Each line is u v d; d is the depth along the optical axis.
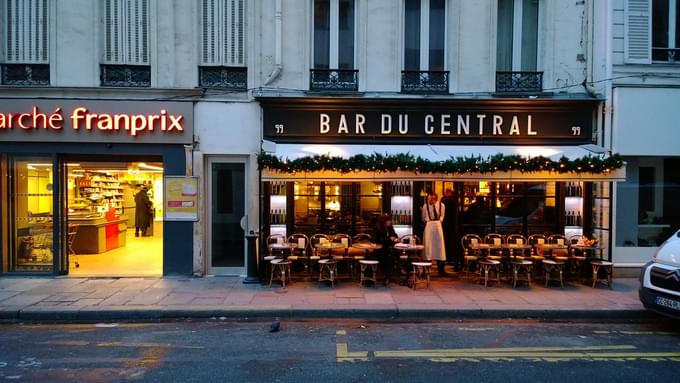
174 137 9.05
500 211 10.06
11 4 9.04
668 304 6.01
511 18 9.88
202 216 9.17
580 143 9.50
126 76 9.16
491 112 9.40
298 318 6.83
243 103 9.22
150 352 5.29
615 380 4.48
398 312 6.91
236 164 9.38
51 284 8.43
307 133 9.27
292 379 4.47
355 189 9.84
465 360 5.04
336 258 8.69
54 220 9.05
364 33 9.41
